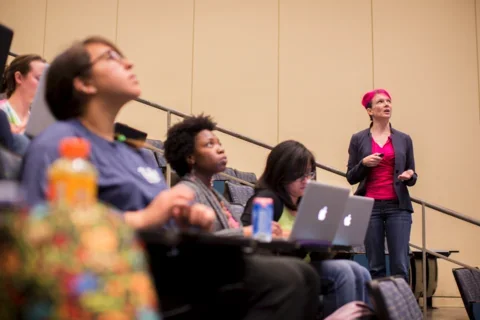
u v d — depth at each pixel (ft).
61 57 5.44
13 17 20.75
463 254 19.85
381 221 11.09
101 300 2.09
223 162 7.52
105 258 2.14
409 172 10.97
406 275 10.83
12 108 8.07
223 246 4.84
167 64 20.85
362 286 8.02
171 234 3.96
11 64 8.25
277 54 21.01
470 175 20.08
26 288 2.10
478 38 20.62
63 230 2.15
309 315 5.74
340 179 20.08
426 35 20.68
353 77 20.74
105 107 5.49
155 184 5.71
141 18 20.98
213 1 21.21
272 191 7.89
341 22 20.99
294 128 20.65
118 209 5.28
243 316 5.11
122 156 5.58
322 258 7.75
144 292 2.21
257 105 20.80
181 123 7.64
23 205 2.24
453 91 20.42
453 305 19.60
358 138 11.84
